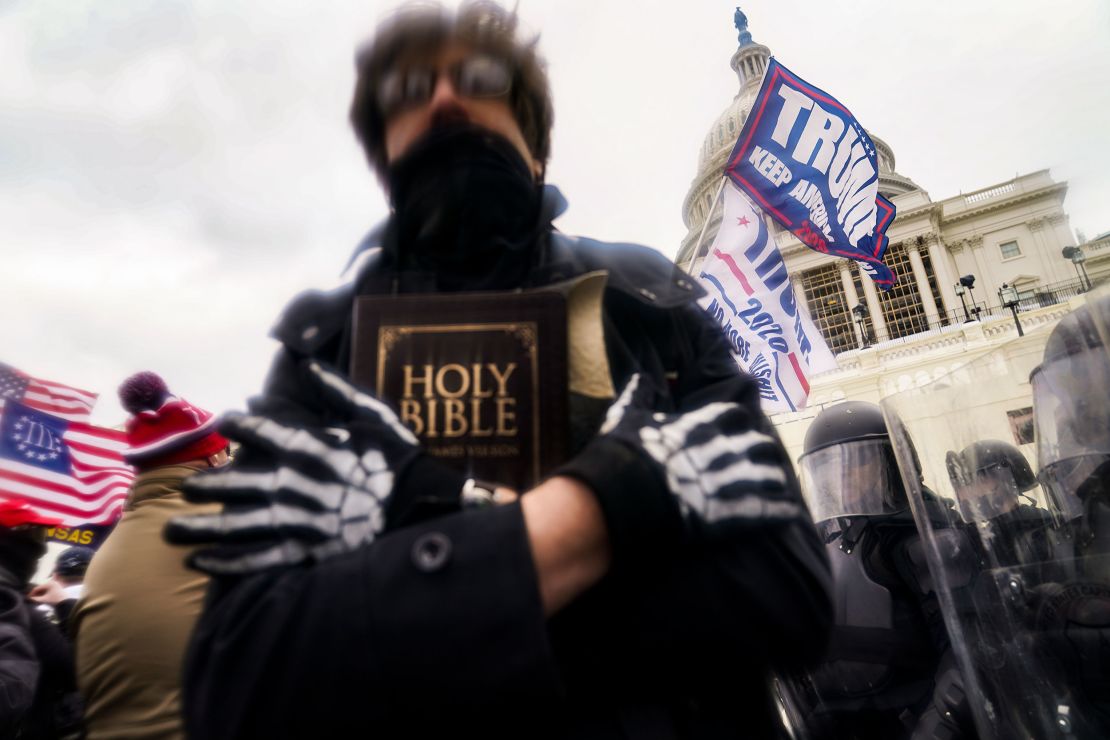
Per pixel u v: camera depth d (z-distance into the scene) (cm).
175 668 165
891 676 211
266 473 60
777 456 67
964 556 160
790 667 67
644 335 82
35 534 271
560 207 92
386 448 62
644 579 58
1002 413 151
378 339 69
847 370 2795
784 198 451
